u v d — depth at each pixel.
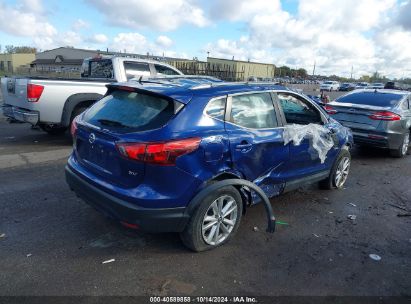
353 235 4.41
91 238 3.94
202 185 3.59
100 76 9.32
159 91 3.63
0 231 3.99
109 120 3.75
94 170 3.74
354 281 3.44
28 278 3.19
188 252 3.76
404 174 7.43
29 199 4.88
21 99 7.57
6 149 7.50
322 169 5.42
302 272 3.53
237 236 4.18
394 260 3.87
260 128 4.20
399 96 9.03
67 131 9.21
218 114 3.78
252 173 4.10
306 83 62.41
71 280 3.20
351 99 9.34
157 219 3.39
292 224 4.62
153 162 3.28
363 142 8.62
